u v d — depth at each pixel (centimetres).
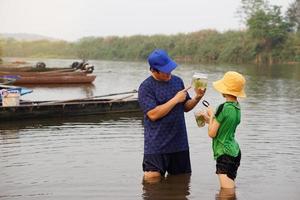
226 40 6806
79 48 8812
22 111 1306
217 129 619
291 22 7000
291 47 6372
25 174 713
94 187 646
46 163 780
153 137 662
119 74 3772
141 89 664
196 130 1087
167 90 665
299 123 1219
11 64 3775
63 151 873
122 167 752
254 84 2769
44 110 1338
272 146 918
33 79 2672
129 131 1105
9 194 619
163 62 650
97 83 2872
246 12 6994
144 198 602
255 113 1430
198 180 675
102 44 8475
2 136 1038
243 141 968
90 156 830
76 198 602
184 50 7044
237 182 672
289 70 4519
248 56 6406
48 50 9506
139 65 5606
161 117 653
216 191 630
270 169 744
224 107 614
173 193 620
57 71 2897
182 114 671
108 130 1121
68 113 1377
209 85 2611
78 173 718
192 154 843
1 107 1273
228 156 624
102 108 1429
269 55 6359
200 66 5316
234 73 627
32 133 1080
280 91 2295
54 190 635
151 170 666
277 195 617
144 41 7788
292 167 757
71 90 2425
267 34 6325
